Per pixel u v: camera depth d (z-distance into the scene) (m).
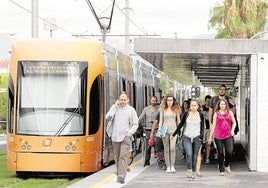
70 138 27.58
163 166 28.11
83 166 27.58
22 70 28.28
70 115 27.81
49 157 27.42
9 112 28.27
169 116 26.25
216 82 61.88
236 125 27.67
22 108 27.97
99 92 28.58
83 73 28.20
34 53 28.41
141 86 42.09
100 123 28.62
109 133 22.45
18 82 28.20
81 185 21.69
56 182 26.14
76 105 27.94
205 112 30.67
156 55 30.12
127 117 22.11
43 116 27.81
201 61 34.84
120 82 33.84
